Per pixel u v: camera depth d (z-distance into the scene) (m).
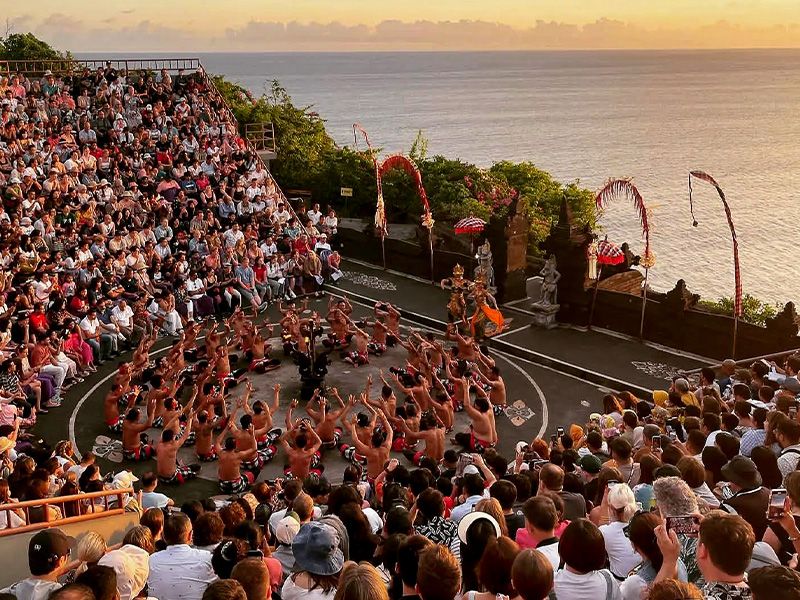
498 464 15.44
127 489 14.29
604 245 31.73
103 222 35.56
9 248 31.11
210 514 11.77
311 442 20.84
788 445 12.62
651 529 8.30
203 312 34.69
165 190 40.56
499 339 32.44
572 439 18.91
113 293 31.05
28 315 27.47
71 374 28.03
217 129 47.66
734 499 10.35
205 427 22.88
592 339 32.38
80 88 48.12
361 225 52.62
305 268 38.44
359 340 30.33
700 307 34.69
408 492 14.16
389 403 23.67
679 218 106.00
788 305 28.12
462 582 8.80
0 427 19.23
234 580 7.53
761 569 6.23
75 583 7.29
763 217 107.69
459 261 38.59
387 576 10.14
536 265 40.97
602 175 166.12
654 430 16.00
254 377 29.06
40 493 14.28
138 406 26.23
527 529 9.63
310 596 8.77
